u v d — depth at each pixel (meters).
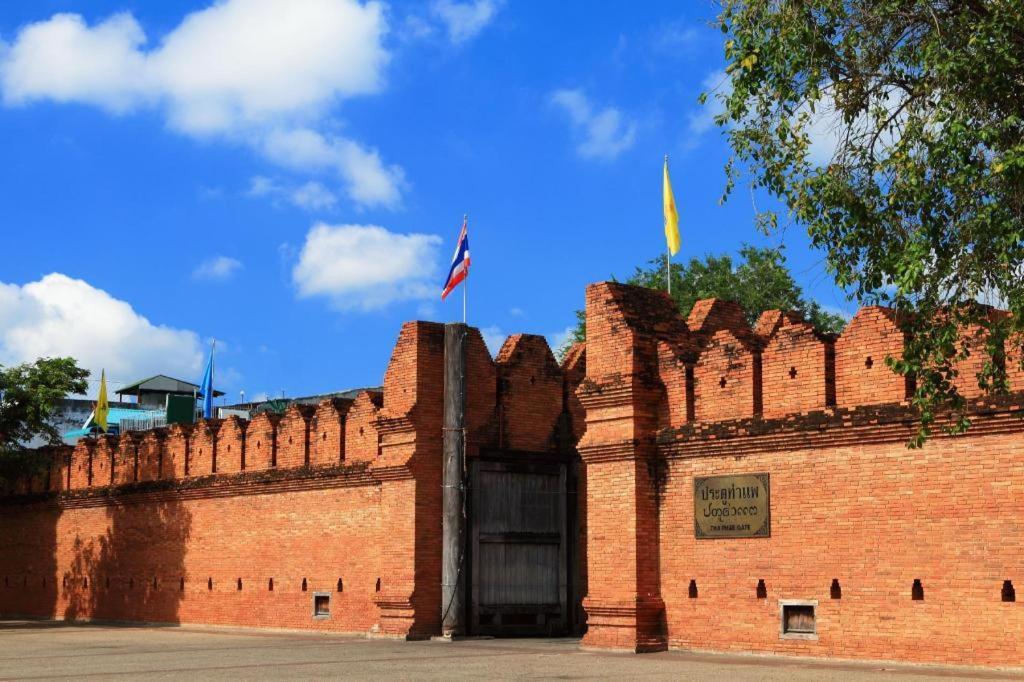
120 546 39.81
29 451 43.00
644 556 24.05
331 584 31.17
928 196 16.61
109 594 40.06
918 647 19.86
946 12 17.36
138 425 66.25
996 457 19.12
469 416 29.17
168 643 28.53
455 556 28.31
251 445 34.56
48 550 43.53
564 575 30.27
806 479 21.78
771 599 22.14
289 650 25.47
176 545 37.16
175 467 37.47
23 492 44.78
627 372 24.30
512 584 29.39
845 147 18.02
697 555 23.48
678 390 24.12
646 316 25.08
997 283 16.70
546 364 30.94
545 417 30.66
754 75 17.86
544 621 29.73
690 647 23.42
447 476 28.55
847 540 21.03
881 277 17.70
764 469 22.50
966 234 16.44
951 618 19.47
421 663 21.77
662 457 24.30
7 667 22.08
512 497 29.70
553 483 30.53
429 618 28.25
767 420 22.30
